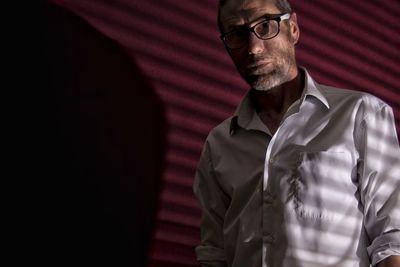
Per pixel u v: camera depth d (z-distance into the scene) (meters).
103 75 1.99
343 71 2.83
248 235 1.50
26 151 1.78
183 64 2.23
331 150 1.44
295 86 1.58
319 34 2.76
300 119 1.53
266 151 1.50
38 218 1.78
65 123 1.88
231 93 2.38
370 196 1.41
